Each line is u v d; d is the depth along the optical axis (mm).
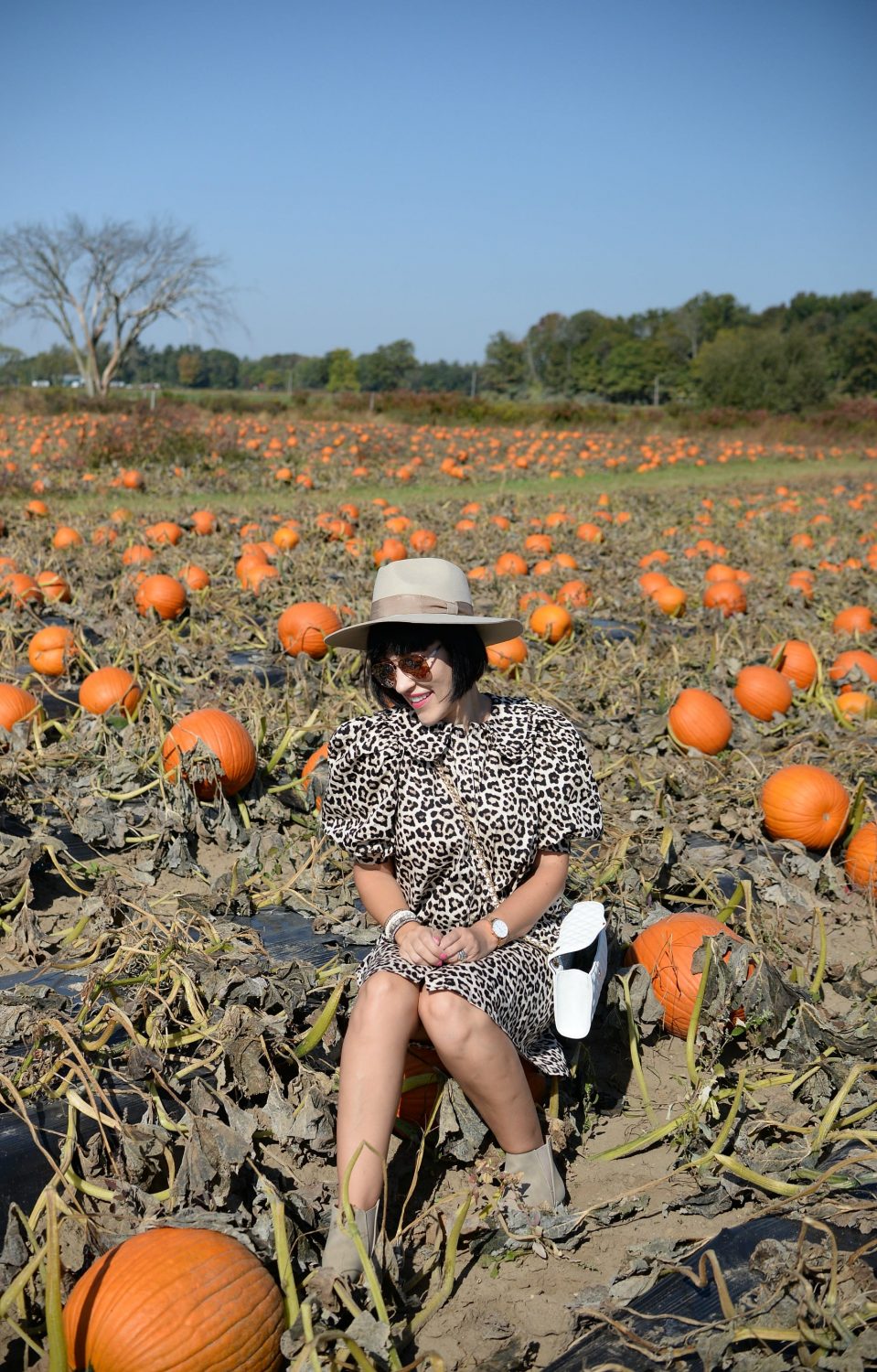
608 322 136250
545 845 3227
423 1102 3258
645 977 3693
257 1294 2473
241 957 3707
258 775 5754
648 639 9156
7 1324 2611
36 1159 2928
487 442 38875
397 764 3182
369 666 3217
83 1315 2402
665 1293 2723
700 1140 3314
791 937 4473
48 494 19703
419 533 13719
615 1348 2562
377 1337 2408
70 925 4438
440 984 2883
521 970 3100
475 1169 3105
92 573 10695
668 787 5980
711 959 3547
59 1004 3469
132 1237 2600
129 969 3727
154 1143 2906
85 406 43969
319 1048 3514
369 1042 2836
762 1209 2967
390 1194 3158
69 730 6180
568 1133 3354
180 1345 2344
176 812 5051
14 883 4406
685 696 6812
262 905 4629
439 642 3143
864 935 4832
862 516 21594
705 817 5672
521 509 20672
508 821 3182
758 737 6863
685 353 131500
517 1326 2711
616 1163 3320
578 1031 3078
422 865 3201
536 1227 2926
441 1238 2961
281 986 3494
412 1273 2869
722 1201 3043
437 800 3178
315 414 51781
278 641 8438
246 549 11648
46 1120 3021
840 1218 2932
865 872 5160
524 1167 3018
